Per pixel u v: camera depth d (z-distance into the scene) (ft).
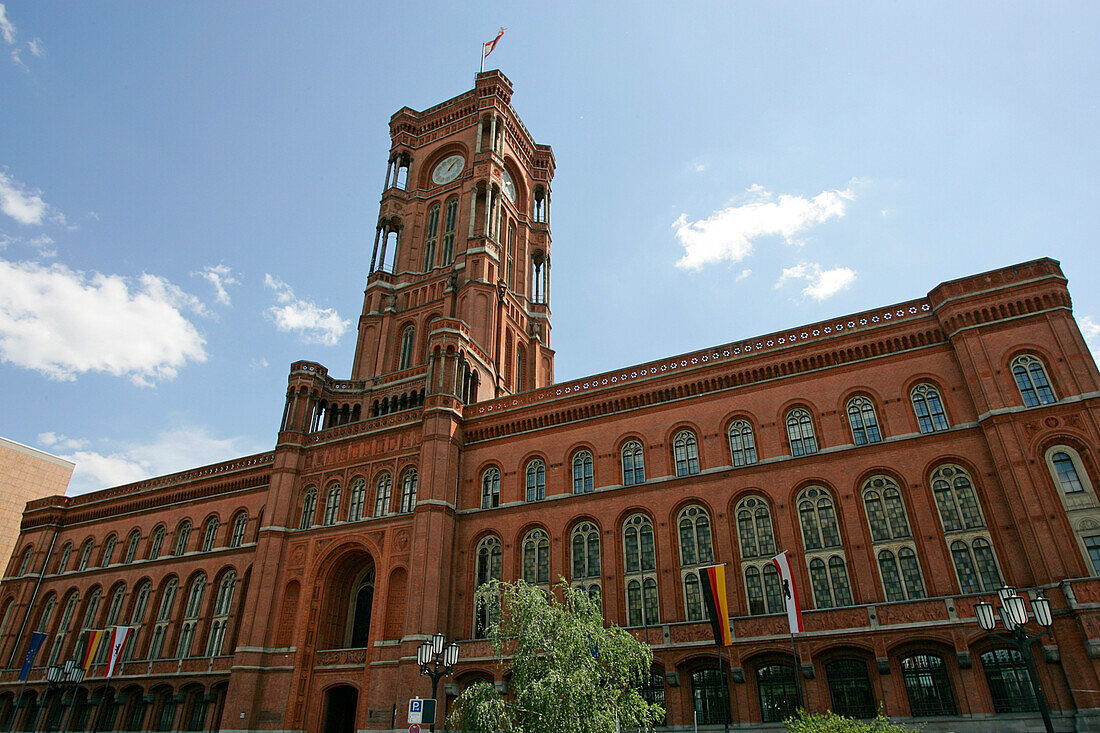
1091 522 95.66
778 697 106.32
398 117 250.98
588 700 90.63
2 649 200.23
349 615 157.79
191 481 197.36
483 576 140.87
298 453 172.55
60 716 179.22
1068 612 90.99
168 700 164.86
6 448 274.77
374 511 156.15
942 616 99.04
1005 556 100.63
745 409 129.39
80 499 221.66
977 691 94.27
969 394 112.37
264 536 160.86
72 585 203.82
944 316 117.19
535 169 261.44
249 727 140.15
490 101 237.25
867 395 121.08
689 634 114.01
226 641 164.66
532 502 140.97
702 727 108.06
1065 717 88.63
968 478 108.17
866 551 109.91
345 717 148.56
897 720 96.48
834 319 128.57
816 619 106.11
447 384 159.43
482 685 94.07
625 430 139.03
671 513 126.72
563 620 97.30
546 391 152.56
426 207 233.76
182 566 185.26
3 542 265.95
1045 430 102.27
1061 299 109.29
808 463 119.44
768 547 117.50
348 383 194.29
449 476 148.87
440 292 207.62
